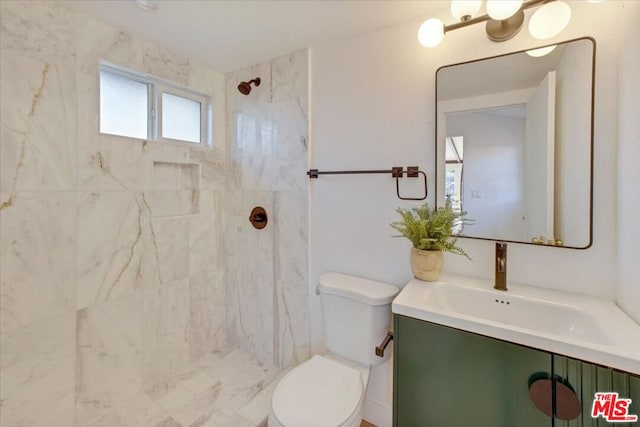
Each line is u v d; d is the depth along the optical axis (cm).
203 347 204
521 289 117
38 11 124
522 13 118
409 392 108
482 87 127
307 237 177
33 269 126
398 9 135
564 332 101
